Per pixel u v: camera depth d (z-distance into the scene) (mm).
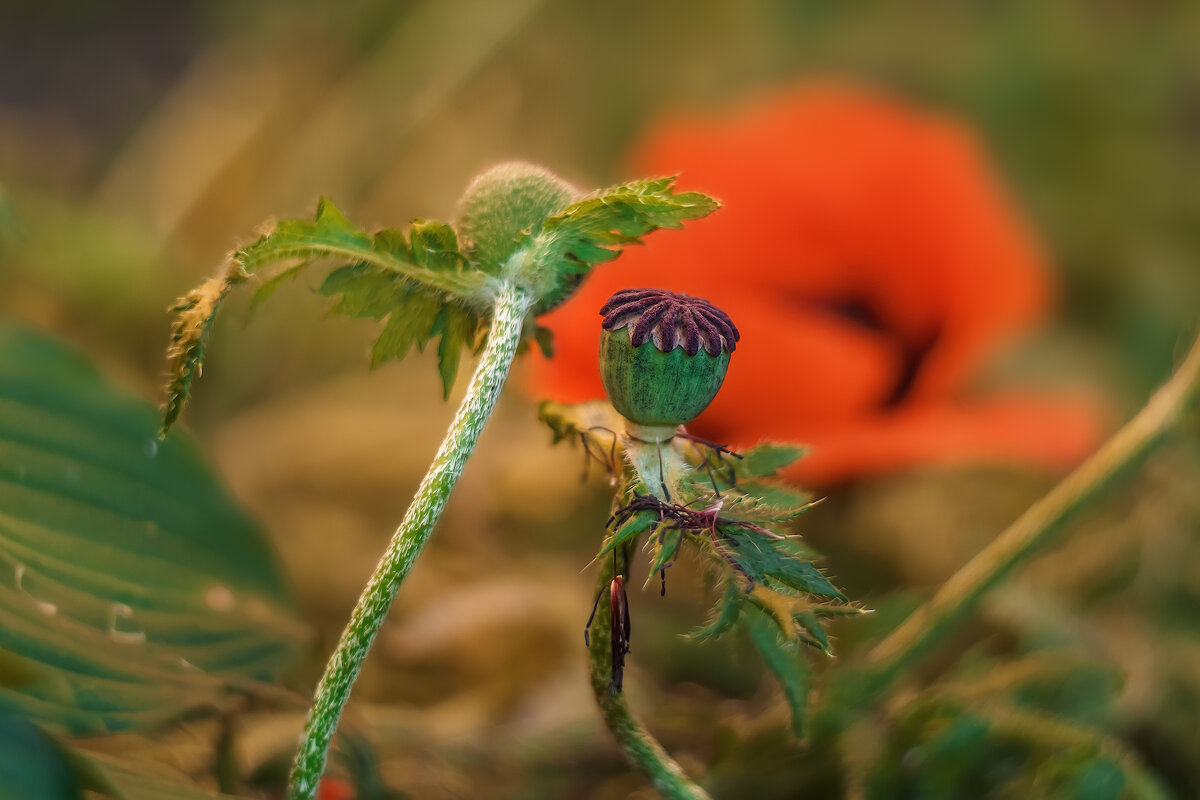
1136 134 2750
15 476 1362
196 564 1385
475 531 1974
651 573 1246
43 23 3932
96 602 1346
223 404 2320
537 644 1697
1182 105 2793
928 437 1504
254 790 1390
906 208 1770
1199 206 2629
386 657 1689
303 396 2389
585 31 3217
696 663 1684
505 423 2074
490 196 1275
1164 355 2303
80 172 3289
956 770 1404
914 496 1883
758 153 1826
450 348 1282
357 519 2141
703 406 1266
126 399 1394
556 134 3170
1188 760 1490
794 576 1248
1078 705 1448
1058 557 1733
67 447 1377
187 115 3061
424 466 2195
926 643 1408
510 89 3180
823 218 1789
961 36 2969
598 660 1289
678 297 1268
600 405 1287
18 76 3811
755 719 1450
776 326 1539
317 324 2400
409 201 2926
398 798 1392
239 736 1393
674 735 1473
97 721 1301
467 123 3105
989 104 2828
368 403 2357
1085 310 2523
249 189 2924
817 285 1804
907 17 3049
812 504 1260
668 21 3195
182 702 1327
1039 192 2684
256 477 2189
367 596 1256
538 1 2973
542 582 1827
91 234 2113
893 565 1847
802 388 1563
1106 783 1389
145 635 1347
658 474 1267
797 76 3051
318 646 1406
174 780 1289
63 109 3730
